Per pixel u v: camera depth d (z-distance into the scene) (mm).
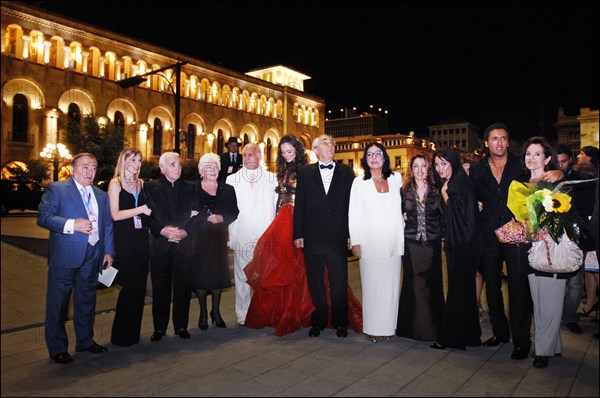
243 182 5438
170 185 4750
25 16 35406
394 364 3936
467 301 4336
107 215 4391
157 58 45531
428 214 4590
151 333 4875
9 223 14406
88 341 4270
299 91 61156
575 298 4902
